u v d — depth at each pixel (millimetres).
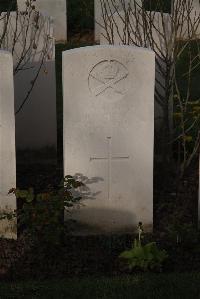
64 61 6121
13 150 6195
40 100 8117
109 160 6383
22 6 11609
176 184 7551
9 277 5812
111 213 6527
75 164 6371
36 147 8266
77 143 6320
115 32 8203
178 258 6094
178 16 8375
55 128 8211
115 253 6180
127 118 6293
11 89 6062
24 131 8203
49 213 6094
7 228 6375
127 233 6594
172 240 6340
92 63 6129
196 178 7688
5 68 6016
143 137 6352
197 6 11664
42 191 7410
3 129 6145
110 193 6473
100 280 5660
